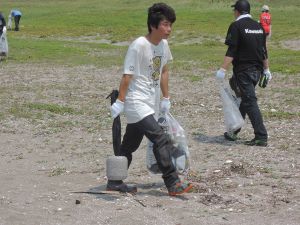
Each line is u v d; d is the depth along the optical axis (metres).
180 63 31.36
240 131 15.66
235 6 14.07
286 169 11.66
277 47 40.34
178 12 62.75
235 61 13.99
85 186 10.91
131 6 73.81
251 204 9.56
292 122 16.56
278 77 25.48
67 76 27.33
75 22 59.97
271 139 14.54
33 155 13.77
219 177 11.15
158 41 9.73
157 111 10.15
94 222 8.89
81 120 17.67
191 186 10.02
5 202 9.95
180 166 10.28
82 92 22.73
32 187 10.92
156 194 10.22
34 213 9.35
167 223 8.80
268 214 9.10
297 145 13.78
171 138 10.27
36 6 79.56
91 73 28.38
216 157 12.85
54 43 44.22
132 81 9.77
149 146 10.47
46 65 31.81
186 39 46.78
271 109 18.47
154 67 9.80
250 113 13.81
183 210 9.34
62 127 16.72
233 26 13.79
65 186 10.95
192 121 17.25
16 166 12.78
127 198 9.98
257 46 13.78
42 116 18.31
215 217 9.02
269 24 43.31
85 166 12.57
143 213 9.23
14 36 51.88
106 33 52.22
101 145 14.55
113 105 9.73
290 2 69.19
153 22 9.59
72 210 9.44
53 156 13.60
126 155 10.38
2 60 33.94
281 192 10.13
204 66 30.03
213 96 21.39
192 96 21.48
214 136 15.14
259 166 11.88
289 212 9.15
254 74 13.81
